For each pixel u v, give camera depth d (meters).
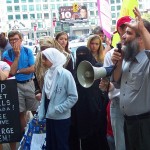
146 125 2.98
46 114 4.00
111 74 3.12
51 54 3.96
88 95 4.20
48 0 64.88
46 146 4.05
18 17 63.91
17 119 4.61
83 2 62.06
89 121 4.26
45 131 4.21
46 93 3.98
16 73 5.28
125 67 3.06
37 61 4.79
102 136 4.39
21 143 4.32
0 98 4.57
